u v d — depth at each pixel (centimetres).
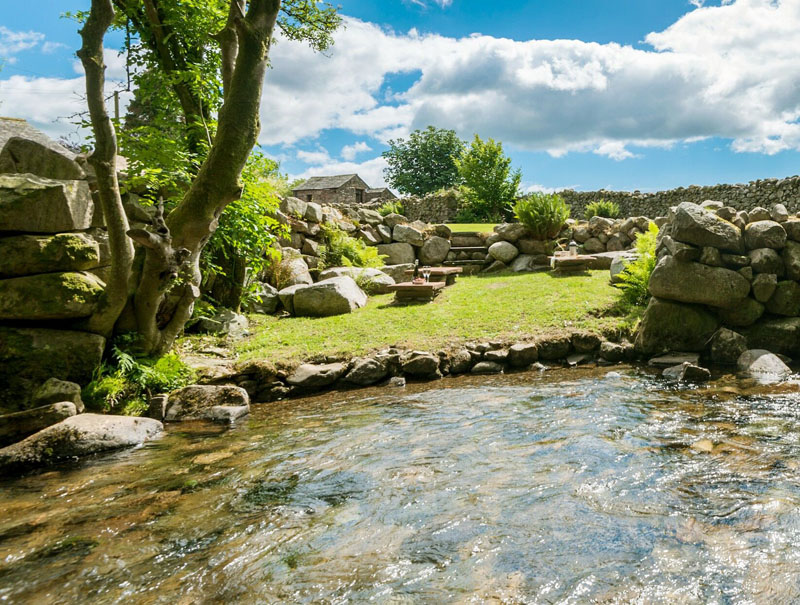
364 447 479
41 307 581
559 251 1438
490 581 263
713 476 377
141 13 1015
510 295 1082
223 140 634
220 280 1009
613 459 418
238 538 318
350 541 310
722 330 783
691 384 656
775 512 319
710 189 1972
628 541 296
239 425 582
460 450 459
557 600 246
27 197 575
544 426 514
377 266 1395
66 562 295
